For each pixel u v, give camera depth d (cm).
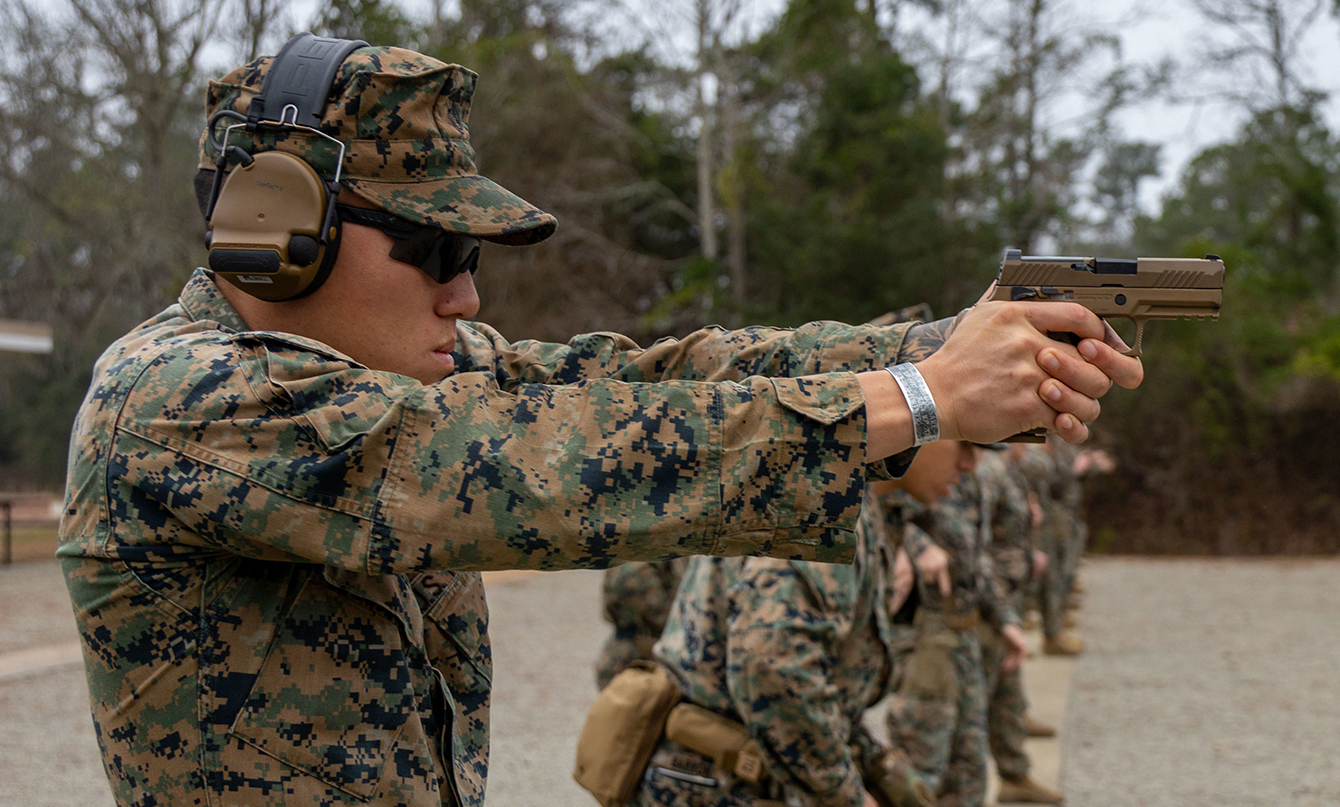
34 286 2914
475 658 164
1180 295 137
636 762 278
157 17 2253
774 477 121
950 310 2244
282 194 133
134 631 128
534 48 2634
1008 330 125
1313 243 2259
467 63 2480
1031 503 866
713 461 120
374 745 135
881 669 288
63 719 622
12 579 1216
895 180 2322
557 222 141
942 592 390
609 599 443
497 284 2497
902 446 124
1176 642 998
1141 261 138
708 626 272
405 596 146
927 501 312
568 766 570
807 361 153
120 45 2261
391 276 138
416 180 137
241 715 129
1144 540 1908
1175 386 1911
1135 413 1931
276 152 134
